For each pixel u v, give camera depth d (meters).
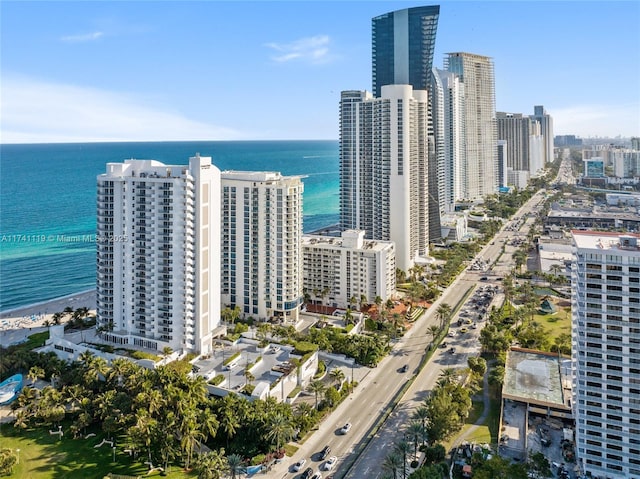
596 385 137.00
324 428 160.25
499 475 127.12
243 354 198.38
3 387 179.38
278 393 173.38
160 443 140.00
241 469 134.38
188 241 194.00
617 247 137.75
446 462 140.12
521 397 167.00
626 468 134.50
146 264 199.00
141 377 165.12
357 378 192.88
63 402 162.50
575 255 150.12
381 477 131.88
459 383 180.25
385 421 162.62
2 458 136.75
